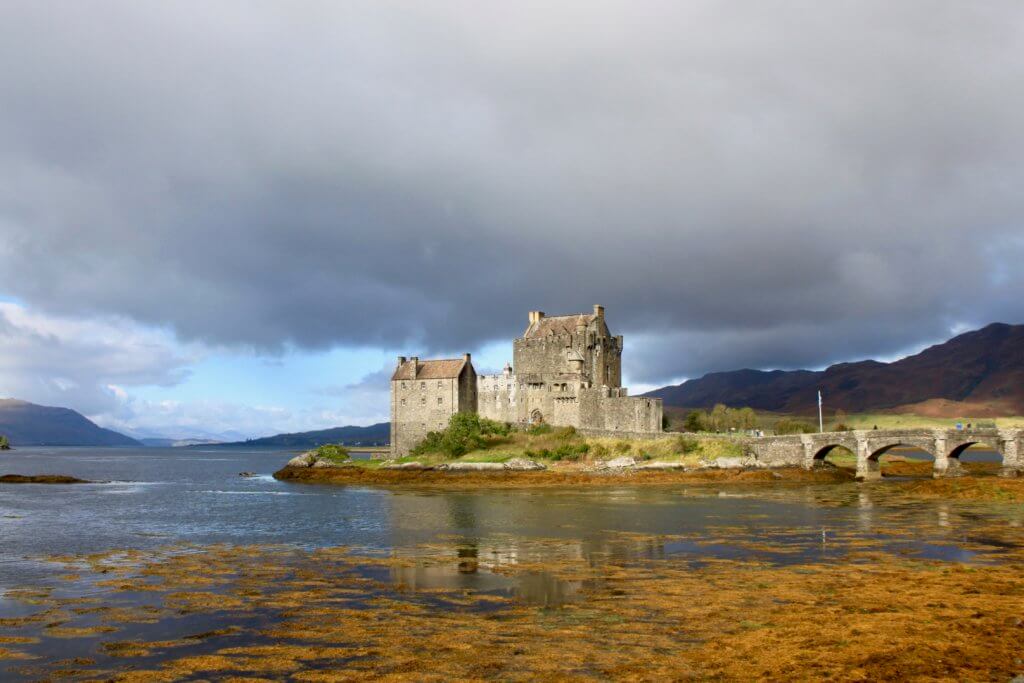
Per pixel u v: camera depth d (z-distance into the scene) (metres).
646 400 168.75
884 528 74.88
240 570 56.91
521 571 55.44
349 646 37.66
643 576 53.25
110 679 33.59
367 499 115.56
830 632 38.84
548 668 34.22
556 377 174.50
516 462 148.75
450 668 34.34
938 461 130.25
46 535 77.00
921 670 33.47
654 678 32.91
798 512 89.00
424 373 178.88
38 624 42.00
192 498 123.19
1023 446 121.88
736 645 37.06
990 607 43.44
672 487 128.62
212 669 34.62
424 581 52.31
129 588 50.78
